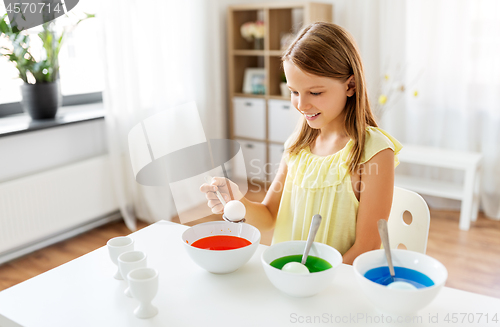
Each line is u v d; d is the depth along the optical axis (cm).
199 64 343
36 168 264
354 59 105
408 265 81
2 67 266
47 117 272
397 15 320
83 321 78
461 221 290
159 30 302
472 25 295
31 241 262
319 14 337
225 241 98
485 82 299
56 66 272
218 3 371
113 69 279
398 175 341
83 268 99
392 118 336
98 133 298
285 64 103
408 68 323
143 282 76
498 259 248
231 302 83
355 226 112
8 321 79
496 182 306
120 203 298
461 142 316
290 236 121
